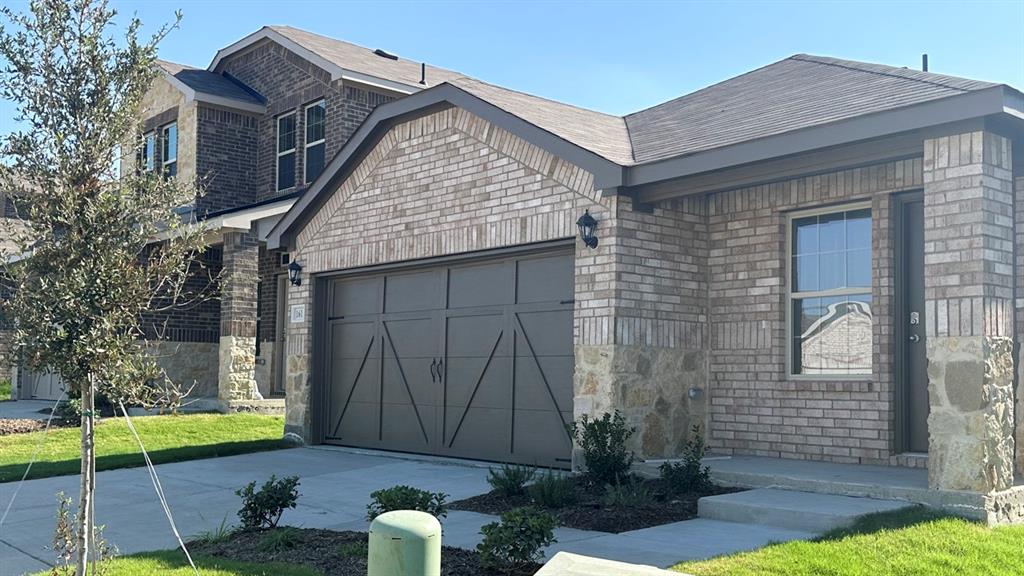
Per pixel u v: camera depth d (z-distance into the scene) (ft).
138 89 20.24
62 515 20.25
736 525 25.81
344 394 46.91
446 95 40.09
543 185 36.40
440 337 41.75
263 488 27.22
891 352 31.37
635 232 34.06
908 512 24.67
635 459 33.30
